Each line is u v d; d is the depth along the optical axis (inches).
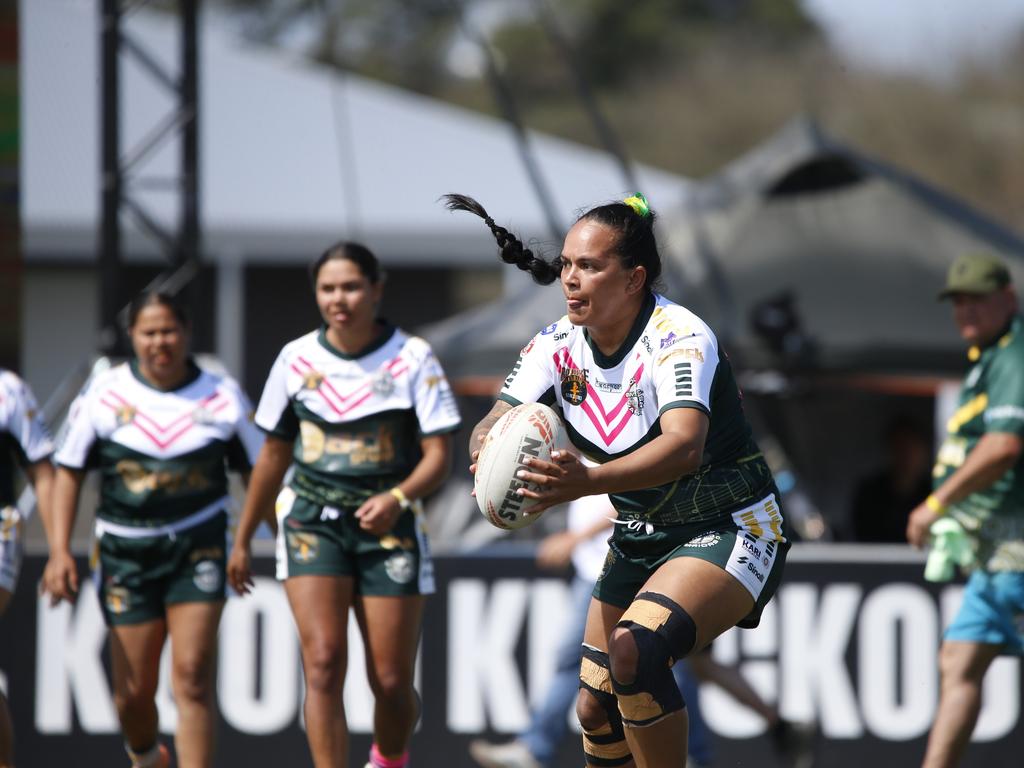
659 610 507.2
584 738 563.5
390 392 681.0
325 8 2119.8
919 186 1412.4
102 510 734.5
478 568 906.1
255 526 706.8
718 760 901.8
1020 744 894.4
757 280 1311.5
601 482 467.2
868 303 1288.1
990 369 751.7
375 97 2383.1
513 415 505.7
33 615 888.9
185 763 709.3
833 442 1483.8
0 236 1154.0
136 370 745.0
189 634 719.1
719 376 510.9
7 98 1150.3
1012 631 745.0
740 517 528.7
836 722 903.1
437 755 896.3
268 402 691.4
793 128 1438.2
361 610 684.1
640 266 504.4
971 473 733.9
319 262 678.5
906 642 908.0
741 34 5438.0
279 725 893.2
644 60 5349.4
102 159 1232.8
